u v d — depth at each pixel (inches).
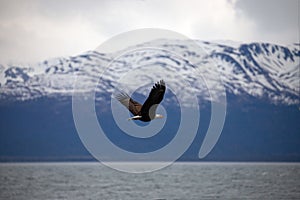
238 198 6136.8
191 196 6205.7
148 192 6540.4
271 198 6181.1
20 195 6387.8
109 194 6432.1
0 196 6328.7
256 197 6235.2
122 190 6756.9
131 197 6082.7
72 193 6481.3
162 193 6481.3
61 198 6117.1
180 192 6584.6
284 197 6284.5
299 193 6633.9
